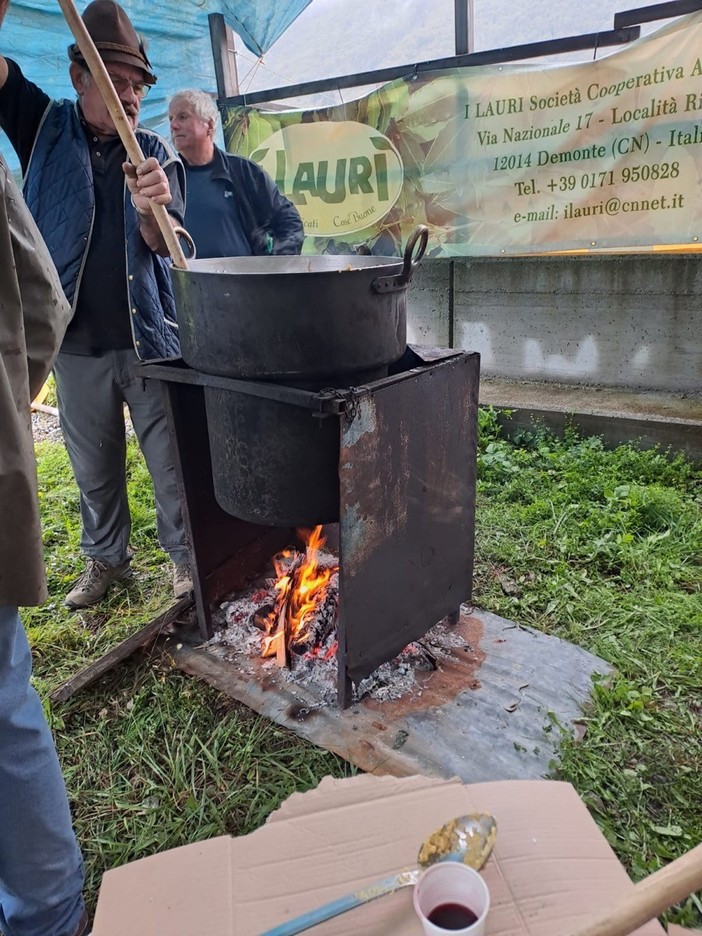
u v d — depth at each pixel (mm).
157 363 1915
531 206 3770
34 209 2129
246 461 1713
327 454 1671
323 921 873
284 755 1786
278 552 2566
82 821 1651
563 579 2428
